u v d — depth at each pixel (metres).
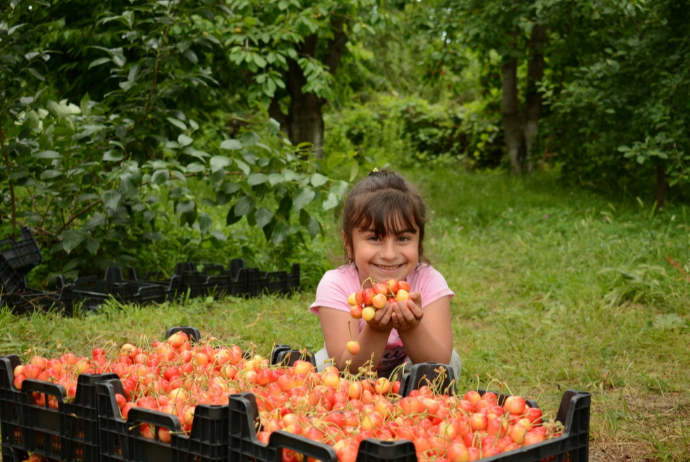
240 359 2.71
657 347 4.23
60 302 4.91
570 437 1.91
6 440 2.35
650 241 7.04
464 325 5.00
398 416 2.01
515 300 5.86
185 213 5.72
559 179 11.78
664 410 3.30
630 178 10.93
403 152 18.30
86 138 5.58
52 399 2.28
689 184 10.39
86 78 9.12
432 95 25.06
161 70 6.02
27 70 5.22
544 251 7.44
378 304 2.38
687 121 8.30
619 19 9.17
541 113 13.84
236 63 8.49
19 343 4.01
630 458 2.74
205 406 1.85
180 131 6.01
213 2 5.89
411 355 2.59
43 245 6.00
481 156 17.08
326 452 1.61
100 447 2.08
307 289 6.13
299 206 5.25
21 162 5.50
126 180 5.18
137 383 2.33
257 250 7.00
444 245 7.86
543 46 11.89
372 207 2.62
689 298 5.26
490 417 1.96
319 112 12.32
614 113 9.30
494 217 9.73
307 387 2.28
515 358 4.17
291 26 9.23
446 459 1.76
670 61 8.35
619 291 5.50
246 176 5.59
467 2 11.02
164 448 1.95
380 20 10.44
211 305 5.36
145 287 5.22
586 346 4.36
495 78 15.16
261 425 1.88
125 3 8.25
